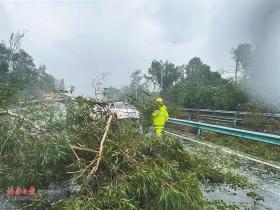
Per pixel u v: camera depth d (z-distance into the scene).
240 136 13.17
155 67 51.84
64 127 6.82
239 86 23.23
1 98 8.87
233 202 6.09
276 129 15.93
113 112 7.29
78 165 5.72
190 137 15.74
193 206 4.96
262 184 7.43
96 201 4.75
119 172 5.66
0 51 39.97
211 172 7.58
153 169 5.36
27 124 6.55
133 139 6.77
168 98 34.66
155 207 4.89
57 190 5.91
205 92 26.62
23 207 5.23
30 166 5.92
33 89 9.30
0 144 6.39
